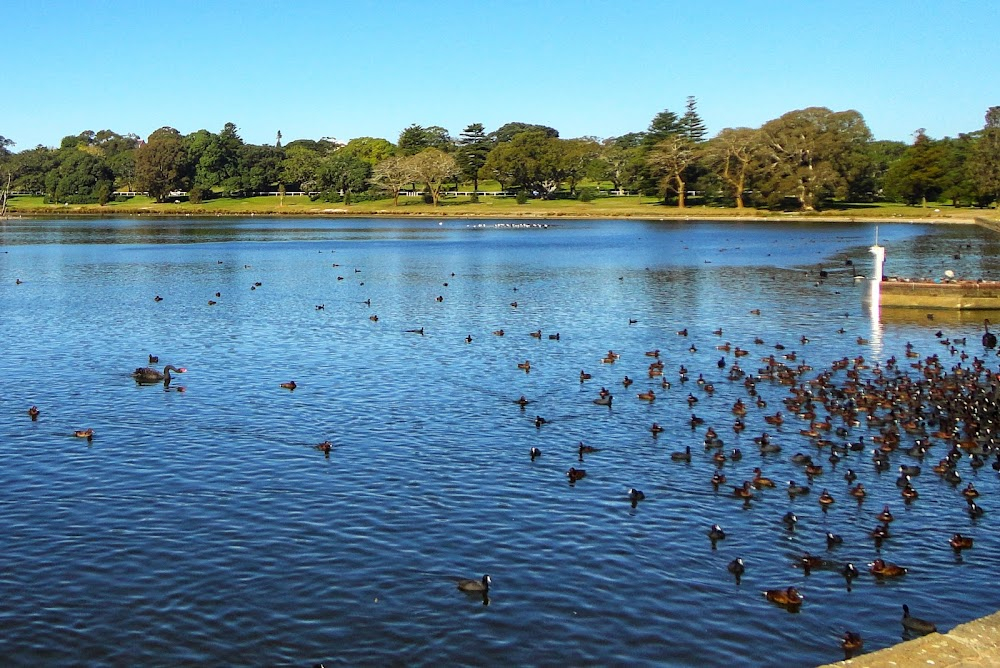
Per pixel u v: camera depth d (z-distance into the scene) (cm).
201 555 2792
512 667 2244
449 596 2562
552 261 12456
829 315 7262
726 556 2800
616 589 2603
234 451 3722
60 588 2592
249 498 3225
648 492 3291
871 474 3447
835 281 9656
